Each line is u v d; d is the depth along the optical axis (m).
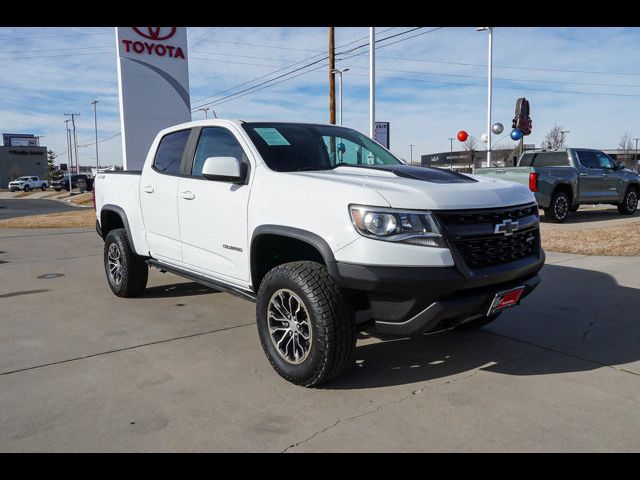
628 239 9.12
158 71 16.83
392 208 3.19
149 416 3.17
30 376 3.79
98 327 4.98
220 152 4.48
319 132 4.70
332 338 3.32
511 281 3.61
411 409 3.23
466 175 4.10
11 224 16.16
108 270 6.25
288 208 3.60
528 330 4.72
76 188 68.00
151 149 5.44
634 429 2.96
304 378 3.48
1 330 4.93
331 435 2.93
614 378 3.66
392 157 5.03
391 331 3.31
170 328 4.92
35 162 100.31
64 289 6.71
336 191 3.38
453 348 4.30
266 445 2.84
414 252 3.15
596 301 5.60
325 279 3.40
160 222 5.10
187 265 4.80
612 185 14.41
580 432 2.93
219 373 3.82
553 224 12.76
